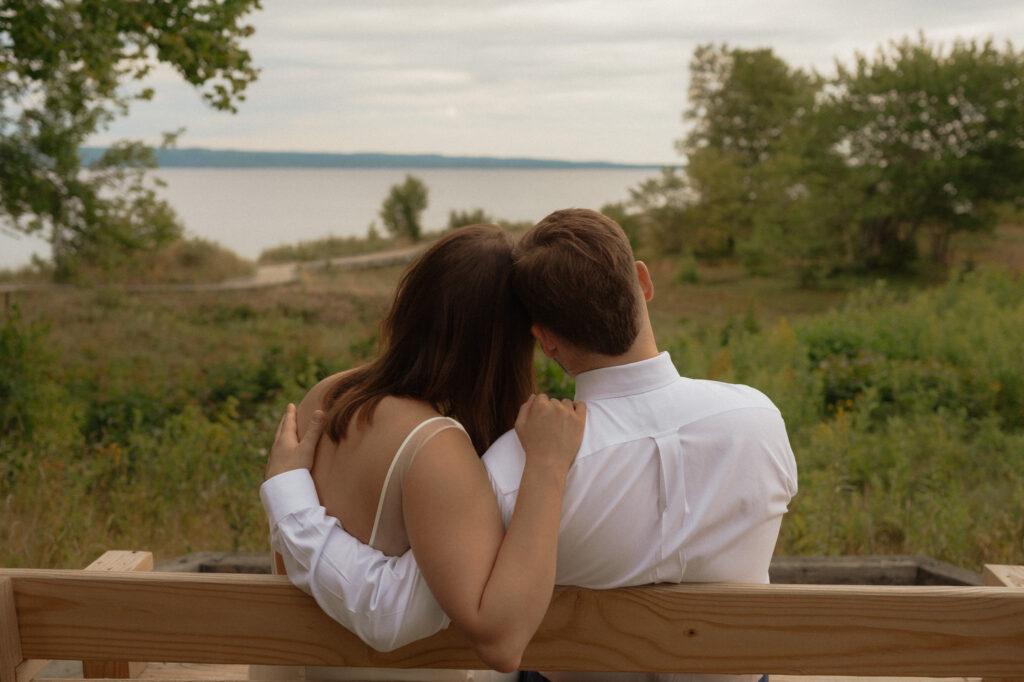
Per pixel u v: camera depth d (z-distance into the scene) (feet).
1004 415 24.99
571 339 4.23
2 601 4.17
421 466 3.87
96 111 33.53
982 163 81.51
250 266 99.60
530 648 4.15
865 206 86.07
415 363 4.44
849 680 6.19
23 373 22.82
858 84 84.84
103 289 67.15
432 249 4.54
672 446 4.08
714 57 134.31
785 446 4.29
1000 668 3.98
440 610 3.94
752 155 133.49
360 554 4.00
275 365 32.01
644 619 4.10
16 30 22.31
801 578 10.60
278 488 4.28
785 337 32.30
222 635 4.21
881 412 25.70
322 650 4.19
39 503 15.39
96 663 6.26
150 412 27.14
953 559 13.21
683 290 90.74
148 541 14.62
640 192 118.42
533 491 3.85
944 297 46.88
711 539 4.12
